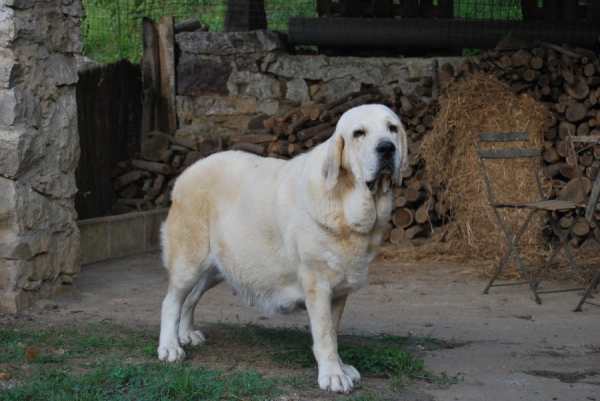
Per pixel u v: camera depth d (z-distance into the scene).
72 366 5.09
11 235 6.79
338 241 4.66
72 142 7.50
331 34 11.38
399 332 6.36
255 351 5.54
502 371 5.23
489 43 11.22
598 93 9.59
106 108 11.13
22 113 6.82
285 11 13.55
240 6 11.77
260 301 5.18
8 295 6.74
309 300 4.79
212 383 4.60
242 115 11.56
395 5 11.80
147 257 9.93
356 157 4.57
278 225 4.90
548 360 5.53
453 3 11.86
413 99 10.54
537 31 11.05
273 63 11.43
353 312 7.08
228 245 5.17
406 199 10.13
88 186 10.73
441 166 9.87
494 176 9.51
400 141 4.64
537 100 9.97
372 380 4.95
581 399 4.68
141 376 4.71
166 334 5.32
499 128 9.67
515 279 8.57
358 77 11.22
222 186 5.27
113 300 7.45
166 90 11.76
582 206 7.36
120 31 13.84
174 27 11.81
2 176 6.77
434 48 11.72
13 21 6.73
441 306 7.35
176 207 5.42
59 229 7.34
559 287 8.16
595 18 11.12
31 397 4.41
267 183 5.05
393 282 8.45
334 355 4.77
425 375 5.02
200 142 11.13
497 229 9.41
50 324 6.40
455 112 9.77
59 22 7.34
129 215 10.09
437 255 9.70
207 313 6.94
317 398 4.51
